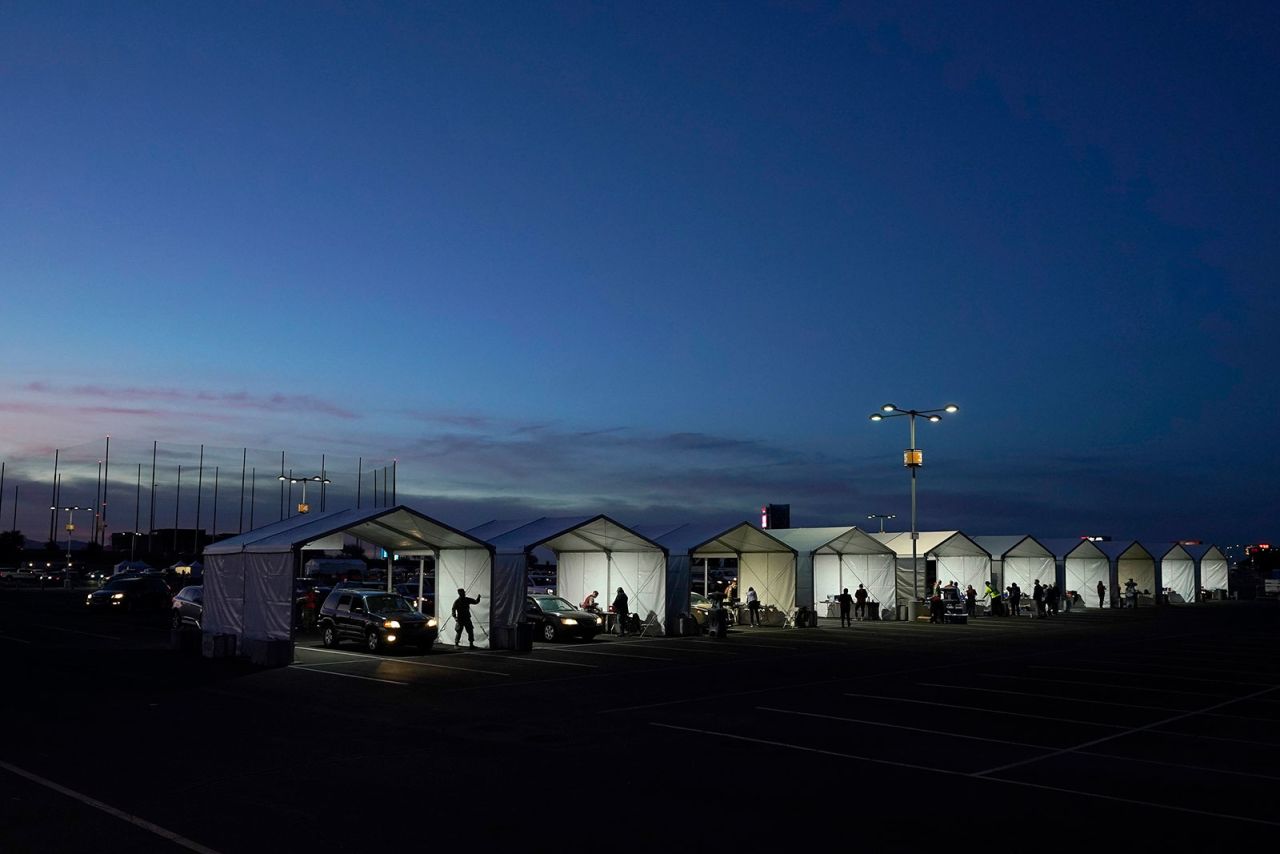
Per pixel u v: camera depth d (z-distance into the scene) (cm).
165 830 826
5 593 6675
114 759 1145
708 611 3456
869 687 1898
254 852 764
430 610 3791
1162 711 1598
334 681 1988
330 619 2791
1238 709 1627
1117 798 987
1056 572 5503
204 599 2767
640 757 1182
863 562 4488
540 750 1227
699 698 1733
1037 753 1226
